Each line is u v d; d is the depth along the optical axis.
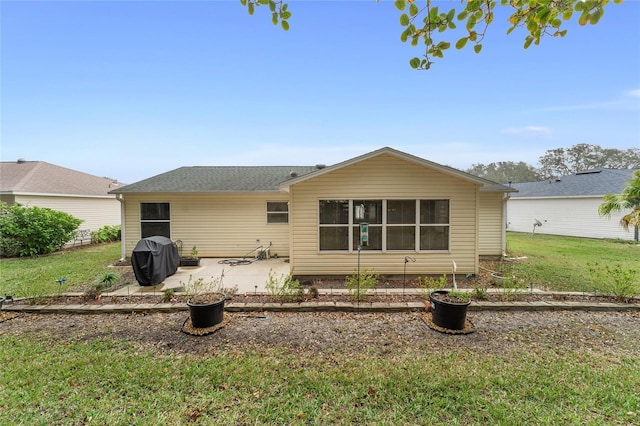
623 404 2.77
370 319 4.89
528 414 2.66
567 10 2.04
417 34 2.48
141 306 5.26
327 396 2.92
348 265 7.39
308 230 7.38
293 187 7.34
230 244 10.66
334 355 3.72
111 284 6.48
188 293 6.10
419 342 4.07
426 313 5.09
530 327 4.54
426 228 7.38
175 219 10.47
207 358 3.65
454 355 3.70
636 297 5.54
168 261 7.44
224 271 8.38
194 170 13.29
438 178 7.30
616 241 15.05
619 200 9.74
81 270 8.55
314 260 7.40
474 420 2.60
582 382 3.13
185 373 3.31
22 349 3.86
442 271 7.38
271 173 12.96
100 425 2.54
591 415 2.64
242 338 4.21
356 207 7.36
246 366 3.45
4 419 2.59
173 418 2.62
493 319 4.85
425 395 2.93
